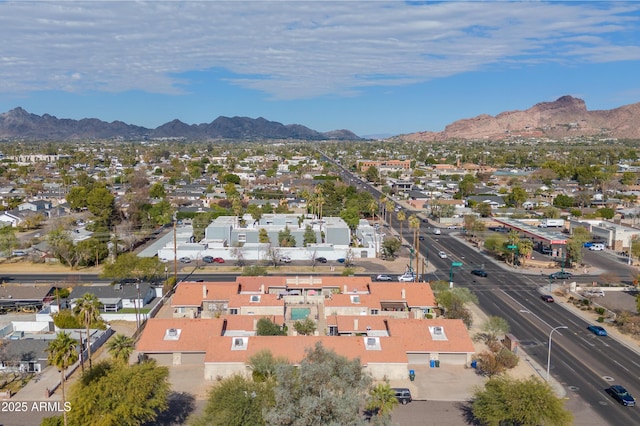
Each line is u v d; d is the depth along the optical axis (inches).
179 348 3014.3
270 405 2121.1
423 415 2506.2
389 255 5684.1
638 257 5644.7
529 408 2197.3
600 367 3065.9
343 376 1993.1
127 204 7746.1
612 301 4298.7
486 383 2454.5
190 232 6402.6
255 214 7012.8
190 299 3858.3
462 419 2474.2
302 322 3508.9
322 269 5246.1
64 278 4867.1
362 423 1747.0
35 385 2812.5
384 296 3880.4
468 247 6314.0
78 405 2192.4
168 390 2426.2
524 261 5482.3
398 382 2849.4
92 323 3253.0
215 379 2827.3
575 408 2588.6
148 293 4183.1
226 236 5969.5
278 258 5502.0
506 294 4483.3
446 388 2783.0
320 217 7204.7
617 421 2475.4
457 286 4692.4
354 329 3265.3
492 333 3442.4
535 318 3897.6
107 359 2913.4
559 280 4953.3
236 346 2915.8
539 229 6402.6
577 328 3700.8
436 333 3132.4
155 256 5191.9
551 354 3243.1
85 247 5290.4
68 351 2421.3
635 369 3046.3
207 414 2177.7
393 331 3137.3
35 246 5708.7
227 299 3868.1
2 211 7741.1
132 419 2210.9
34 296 4062.5
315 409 1780.3
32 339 3152.1
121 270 4510.3
